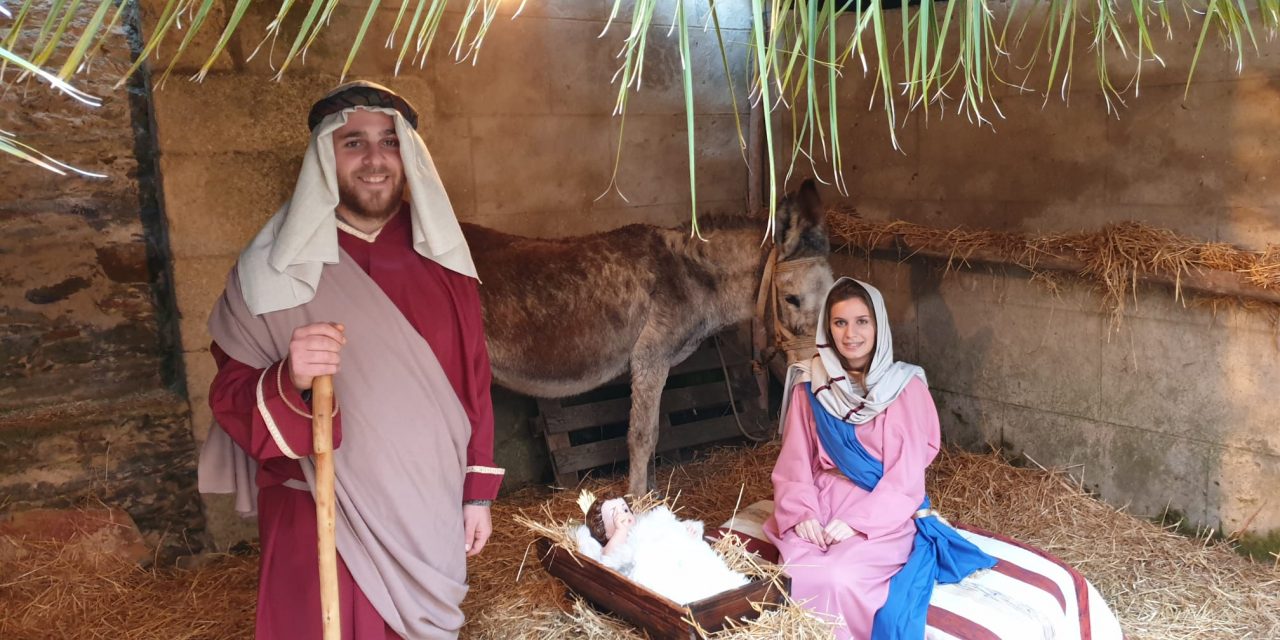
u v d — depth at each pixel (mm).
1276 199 3152
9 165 3244
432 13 1010
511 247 3645
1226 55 3225
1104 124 3631
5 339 3314
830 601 2547
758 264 3719
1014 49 3887
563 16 4188
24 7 874
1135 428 3668
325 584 1734
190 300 3494
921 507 2807
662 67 4512
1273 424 3246
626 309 3660
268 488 1972
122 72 3404
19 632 3008
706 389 4656
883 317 2867
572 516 3941
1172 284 3395
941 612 2477
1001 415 4168
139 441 3508
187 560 3590
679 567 2492
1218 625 2959
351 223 2020
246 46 3453
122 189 3469
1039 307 3930
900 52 4324
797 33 1121
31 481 3314
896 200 4527
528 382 3672
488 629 2861
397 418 1932
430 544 1981
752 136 4852
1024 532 3613
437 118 3934
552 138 4258
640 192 4574
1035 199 3928
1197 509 3514
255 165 3535
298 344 1707
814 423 2947
